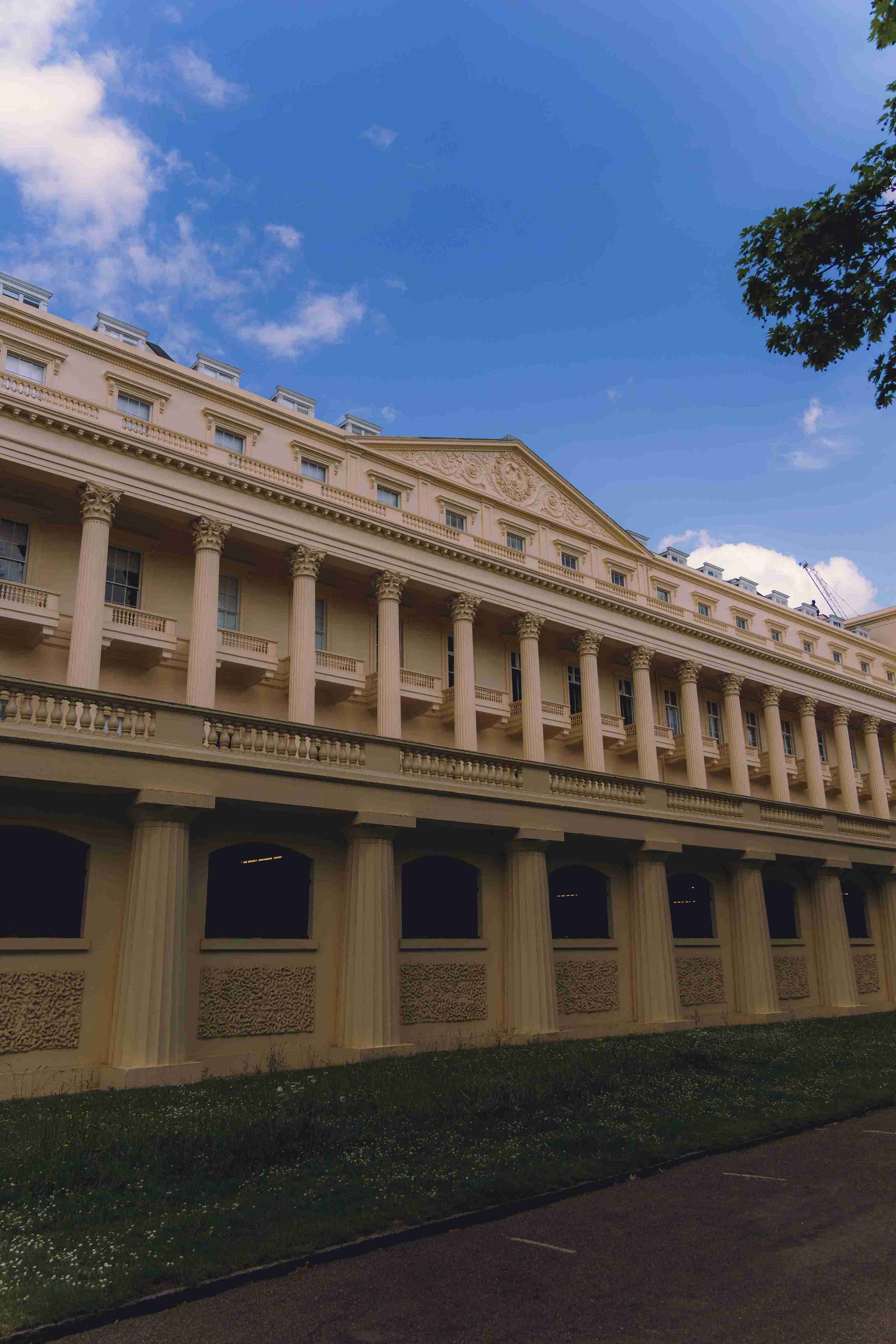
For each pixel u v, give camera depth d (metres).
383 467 36.50
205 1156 10.05
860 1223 8.75
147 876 15.83
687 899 27.50
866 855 33.12
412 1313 6.80
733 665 46.16
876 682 55.03
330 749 18.95
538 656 37.69
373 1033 17.94
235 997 17.00
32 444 26.33
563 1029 22.11
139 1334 6.52
